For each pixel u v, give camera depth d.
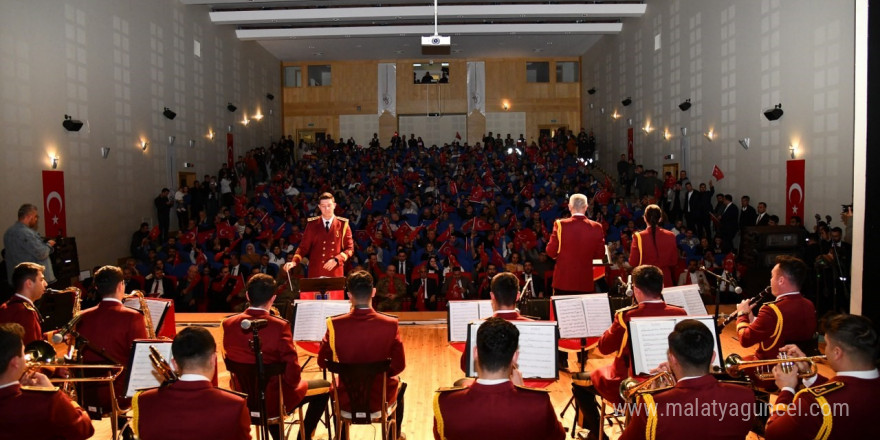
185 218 14.59
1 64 9.35
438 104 26.30
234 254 10.48
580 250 5.54
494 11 17.14
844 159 9.57
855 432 2.40
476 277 10.62
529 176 18.52
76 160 11.22
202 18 17.22
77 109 11.27
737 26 12.77
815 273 8.15
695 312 4.30
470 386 2.62
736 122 12.88
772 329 3.66
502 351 2.55
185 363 2.63
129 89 13.19
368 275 3.67
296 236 12.52
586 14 17.72
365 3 17.53
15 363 2.61
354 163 21.69
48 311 7.31
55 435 2.70
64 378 3.30
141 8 13.75
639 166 17.02
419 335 7.09
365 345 3.57
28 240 7.27
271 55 24.41
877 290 3.42
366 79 26.31
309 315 4.25
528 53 25.20
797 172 10.77
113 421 3.43
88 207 11.59
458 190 17.92
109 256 12.30
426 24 19.33
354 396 3.45
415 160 21.42
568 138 24.08
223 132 18.86
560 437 2.67
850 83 9.39
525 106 26.23
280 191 17.48
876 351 2.44
